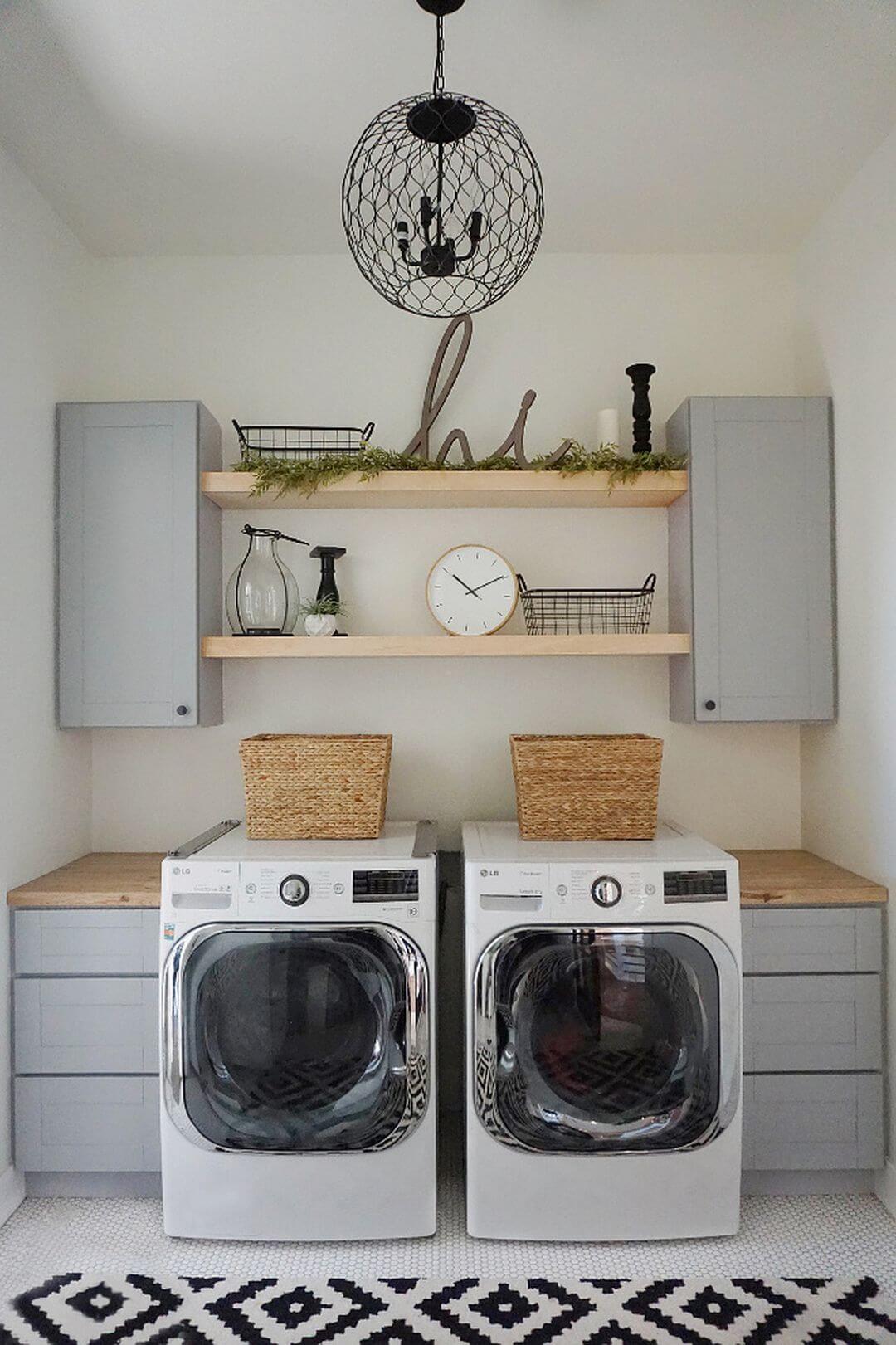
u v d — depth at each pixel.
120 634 2.95
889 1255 2.42
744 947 2.69
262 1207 2.47
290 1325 2.15
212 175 2.79
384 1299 2.24
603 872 2.47
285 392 3.30
